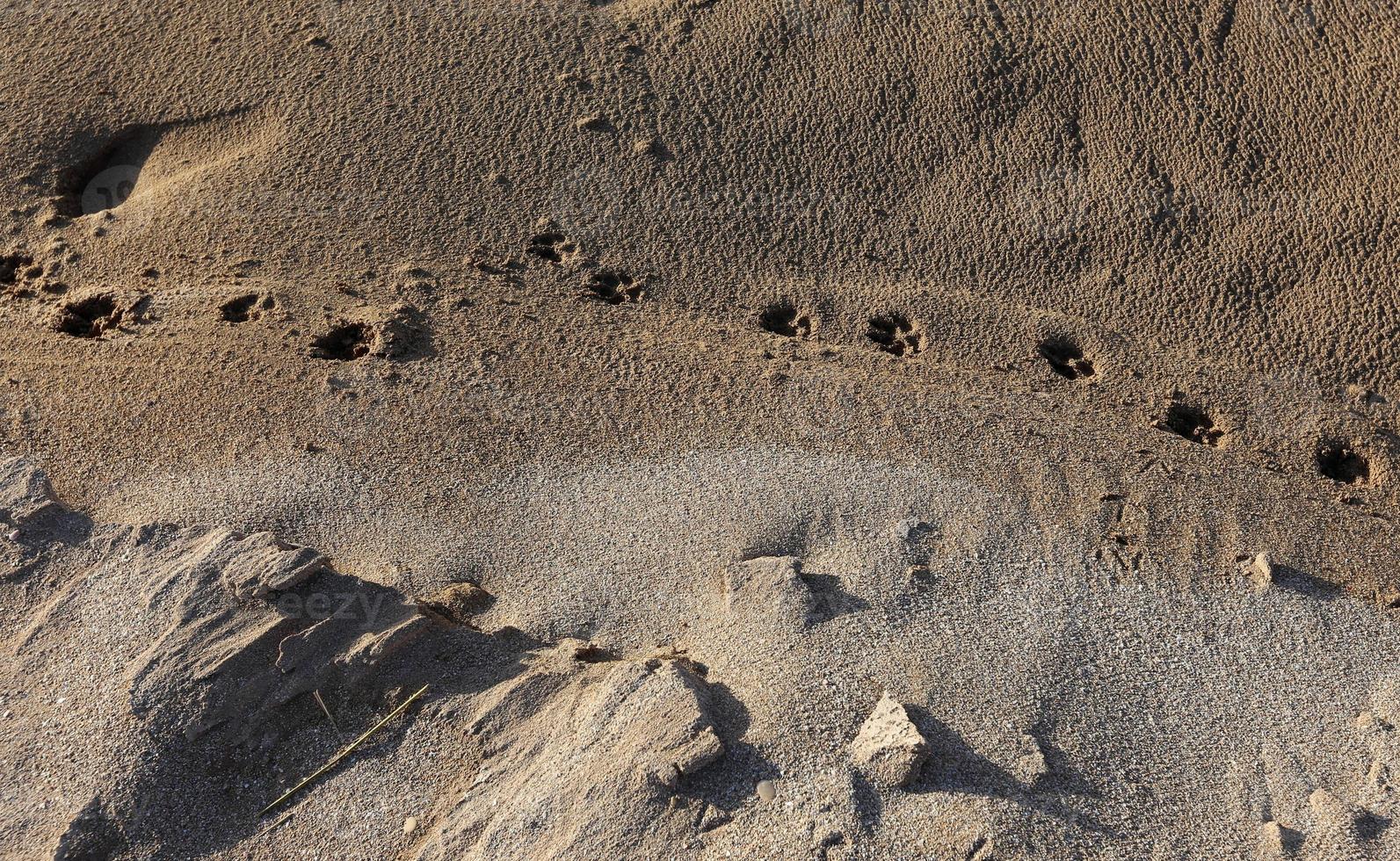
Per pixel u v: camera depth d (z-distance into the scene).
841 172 3.51
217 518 3.18
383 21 3.62
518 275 3.44
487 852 2.97
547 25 3.61
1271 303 3.41
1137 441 3.29
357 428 3.26
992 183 3.49
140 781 3.01
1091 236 3.46
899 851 2.96
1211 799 3.02
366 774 3.03
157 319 3.36
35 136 3.56
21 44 3.64
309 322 3.35
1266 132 3.47
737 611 3.11
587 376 3.32
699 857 2.96
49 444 3.23
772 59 3.56
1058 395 3.36
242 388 3.28
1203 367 3.39
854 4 3.59
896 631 3.09
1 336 3.35
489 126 3.53
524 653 3.10
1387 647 3.12
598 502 3.21
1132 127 3.50
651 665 3.06
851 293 3.45
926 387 3.34
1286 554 3.18
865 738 3.01
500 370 3.32
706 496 3.21
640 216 3.49
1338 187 3.44
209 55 3.61
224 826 3.01
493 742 3.03
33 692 3.05
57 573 3.12
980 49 3.54
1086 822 2.99
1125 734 3.05
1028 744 3.02
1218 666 3.10
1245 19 3.53
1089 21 3.55
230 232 3.46
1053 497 3.21
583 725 3.02
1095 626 3.11
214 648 3.05
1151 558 3.17
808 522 3.19
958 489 3.21
